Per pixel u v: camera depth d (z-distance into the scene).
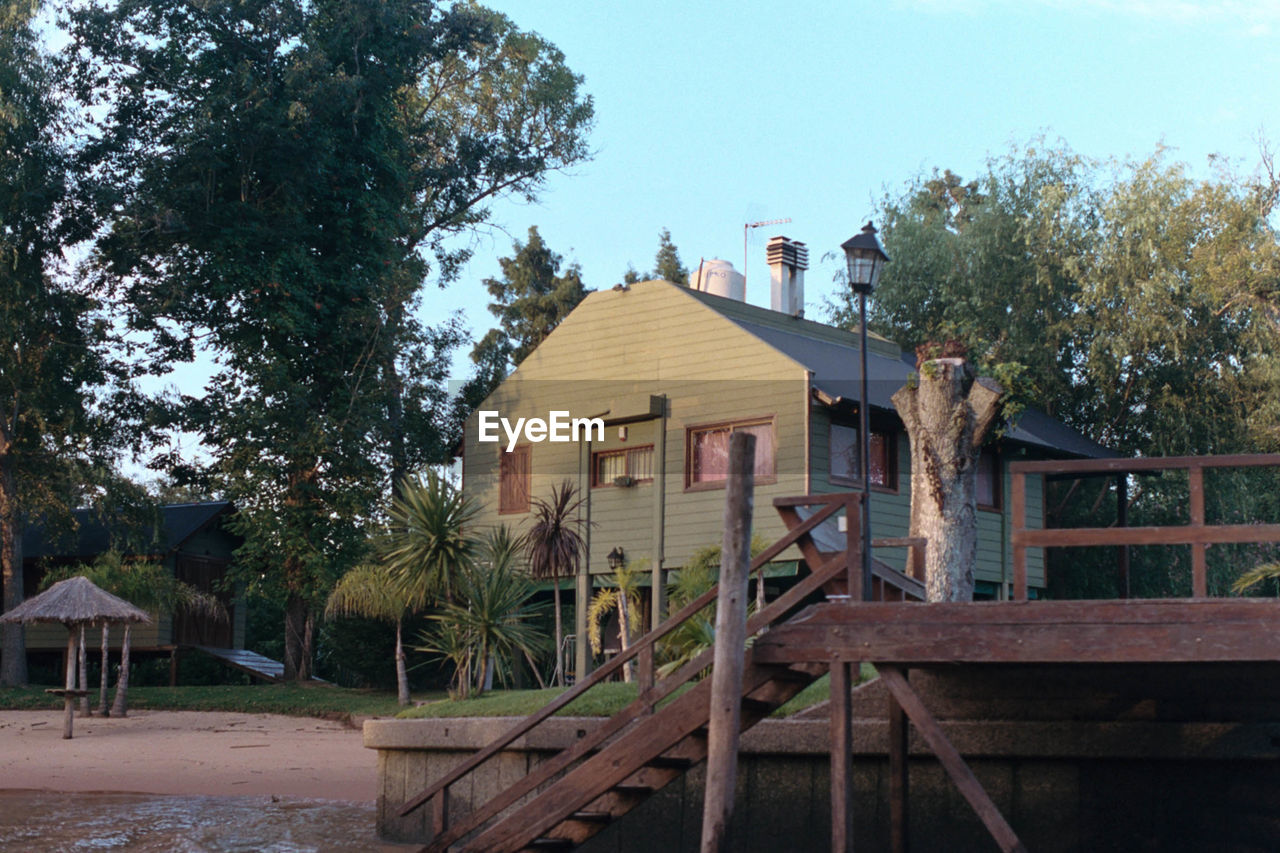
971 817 9.34
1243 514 29.53
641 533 23.20
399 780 11.50
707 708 8.25
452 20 30.19
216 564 30.95
